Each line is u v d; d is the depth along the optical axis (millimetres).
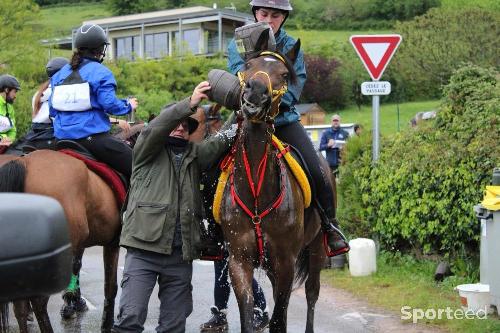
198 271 11008
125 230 5414
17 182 5680
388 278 9250
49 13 85875
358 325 7367
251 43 5645
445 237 8789
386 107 38938
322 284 9352
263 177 5352
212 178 5863
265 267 5684
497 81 9469
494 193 6988
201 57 37938
